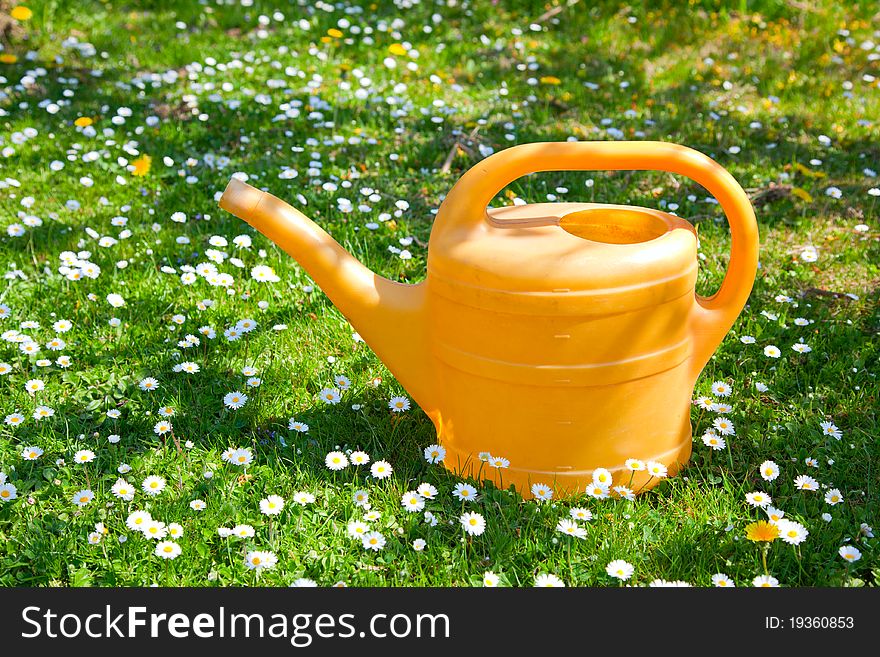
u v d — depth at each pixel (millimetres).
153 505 1821
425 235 2498
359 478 1893
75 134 2957
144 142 2932
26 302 2225
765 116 3258
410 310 1848
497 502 1814
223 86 3258
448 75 3633
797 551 1771
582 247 1755
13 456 1903
